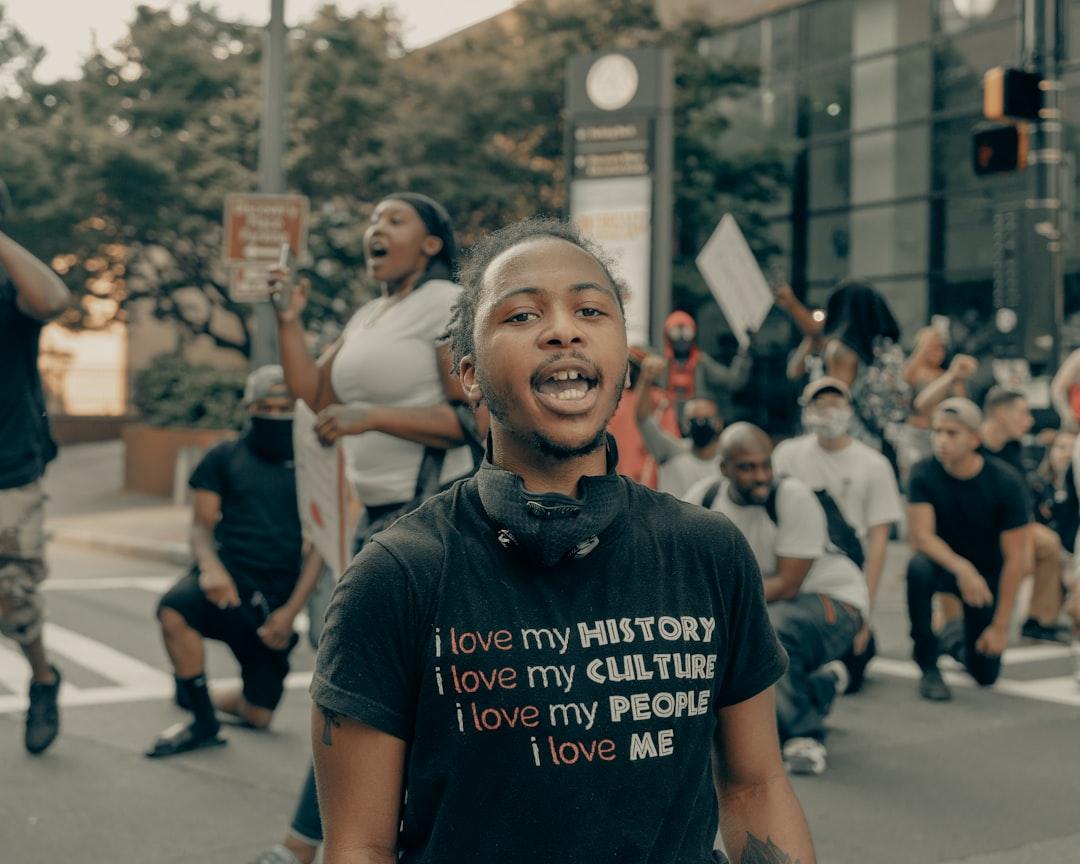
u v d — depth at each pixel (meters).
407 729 1.62
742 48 27.58
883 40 25.03
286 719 6.28
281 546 5.76
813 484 6.91
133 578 12.38
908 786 5.18
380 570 1.62
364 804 1.61
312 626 7.15
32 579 5.15
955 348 23.67
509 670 1.58
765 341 26.00
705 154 24.16
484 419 3.50
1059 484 9.45
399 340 3.88
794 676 5.43
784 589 5.50
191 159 21.08
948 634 7.32
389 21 23.41
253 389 5.75
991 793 5.09
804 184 26.44
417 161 22.12
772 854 1.71
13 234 20.83
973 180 23.52
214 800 4.90
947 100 23.98
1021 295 11.41
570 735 1.57
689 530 1.71
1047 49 11.03
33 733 5.41
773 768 1.75
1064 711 6.63
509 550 1.62
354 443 3.95
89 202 20.59
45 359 31.22
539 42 23.86
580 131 18.50
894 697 6.97
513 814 1.56
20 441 5.00
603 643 1.60
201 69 21.62
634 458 7.58
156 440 20.33
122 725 6.13
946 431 6.84
